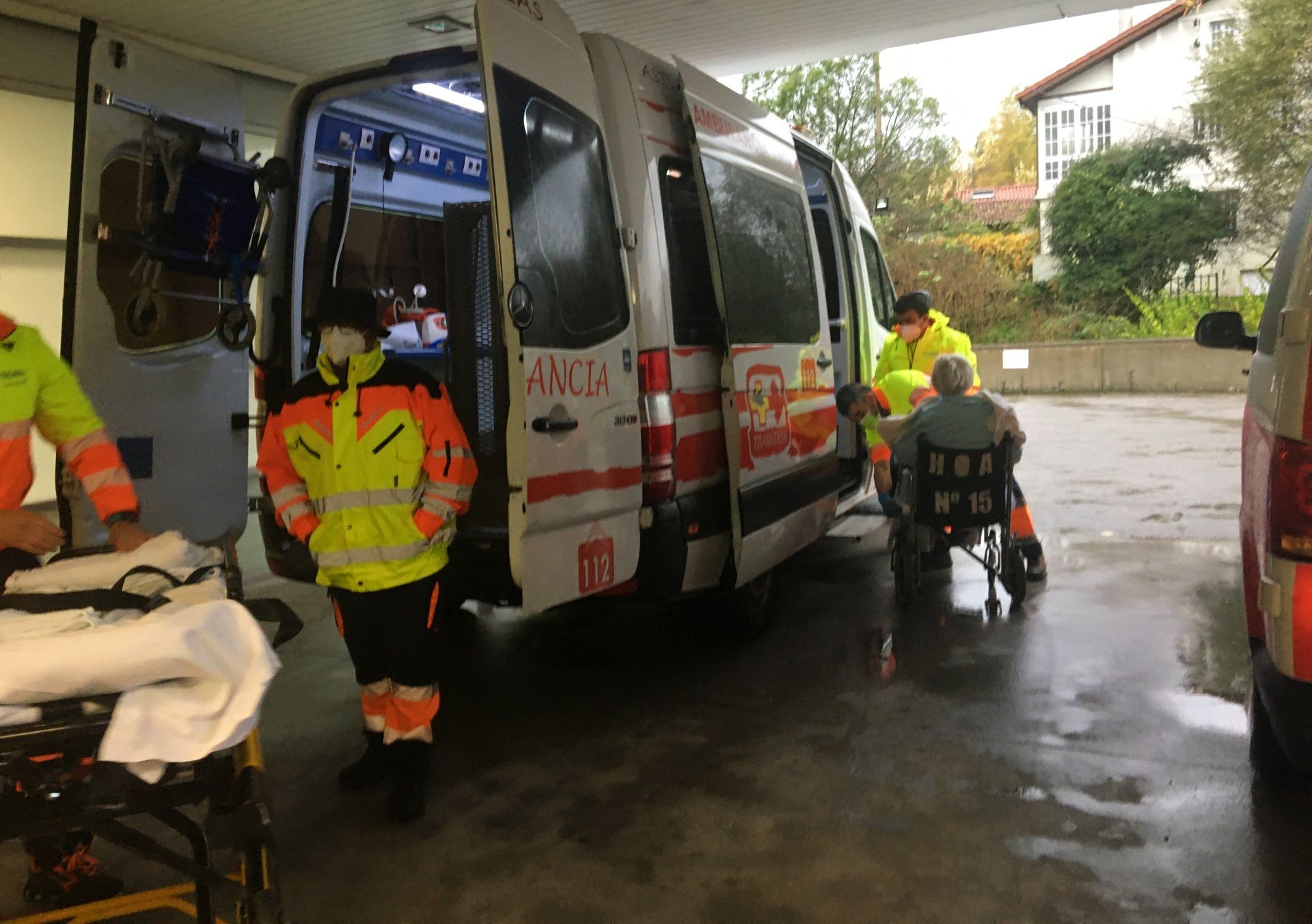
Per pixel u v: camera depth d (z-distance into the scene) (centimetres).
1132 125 2861
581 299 375
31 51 697
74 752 185
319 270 500
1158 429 1303
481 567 409
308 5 707
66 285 397
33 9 685
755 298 484
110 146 405
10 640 191
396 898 300
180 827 231
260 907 200
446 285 437
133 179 418
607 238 397
